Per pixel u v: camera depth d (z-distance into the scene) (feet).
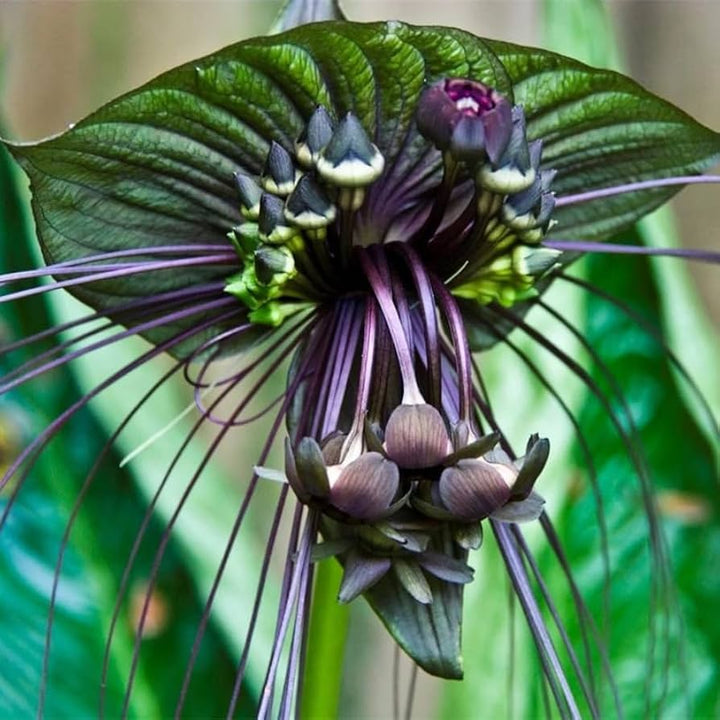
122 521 5.21
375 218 4.38
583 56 5.26
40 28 6.86
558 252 4.31
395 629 4.26
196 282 4.45
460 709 5.27
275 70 4.23
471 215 4.31
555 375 5.34
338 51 4.22
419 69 4.25
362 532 4.21
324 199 4.24
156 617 5.20
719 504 5.33
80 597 5.19
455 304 4.28
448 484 4.15
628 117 4.37
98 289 4.42
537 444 4.16
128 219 4.36
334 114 4.29
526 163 4.22
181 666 5.20
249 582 5.24
